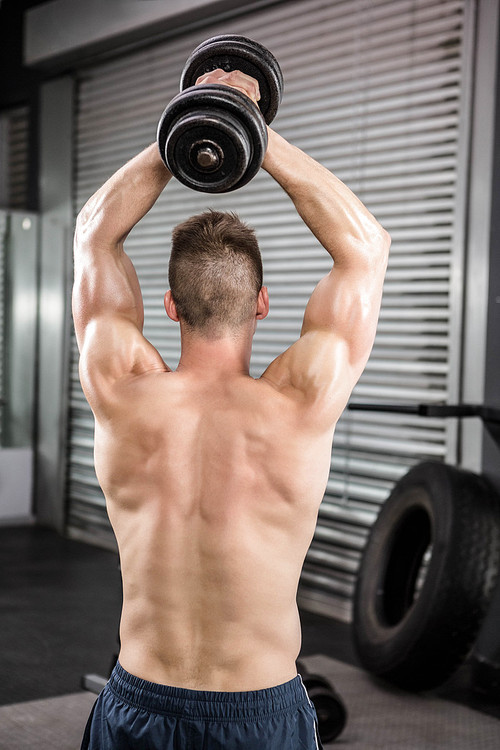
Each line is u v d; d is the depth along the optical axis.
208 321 1.21
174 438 1.19
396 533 3.41
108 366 1.24
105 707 1.21
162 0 4.80
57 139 5.89
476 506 3.11
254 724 1.14
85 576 4.64
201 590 1.17
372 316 1.19
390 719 2.77
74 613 3.92
